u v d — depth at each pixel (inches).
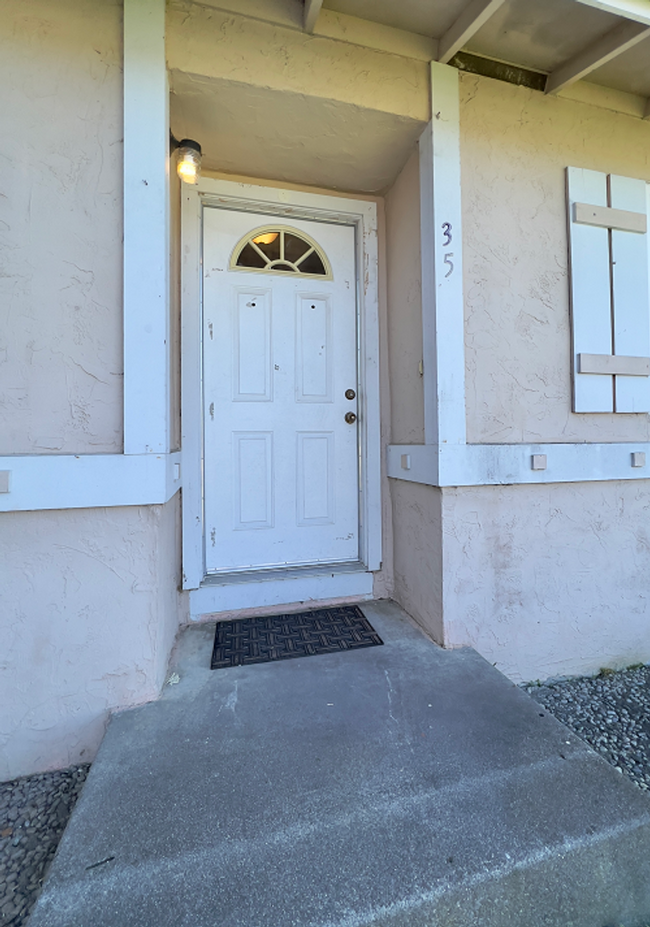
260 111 70.3
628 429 87.4
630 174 88.0
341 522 97.4
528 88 79.9
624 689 81.0
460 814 41.4
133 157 59.5
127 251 59.2
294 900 33.7
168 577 70.2
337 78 68.2
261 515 92.4
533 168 80.7
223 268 89.8
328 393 96.5
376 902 33.7
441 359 74.0
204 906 33.3
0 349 55.9
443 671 66.9
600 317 84.4
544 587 81.4
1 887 42.0
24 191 56.9
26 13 57.0
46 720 56.9
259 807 42.1
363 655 72.0
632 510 87.7
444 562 74.6
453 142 74.4
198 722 54.9
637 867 40.0
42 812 50.9
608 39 71.1
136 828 39.7
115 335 59.4
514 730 53.4
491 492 77.5
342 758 48.6
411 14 67.9
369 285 96.3
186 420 84.1
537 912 36.9
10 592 56.1
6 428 56.1
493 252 77.7
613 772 46.6
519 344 79.4
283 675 65.7
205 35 62.7
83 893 34.0
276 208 91.8
